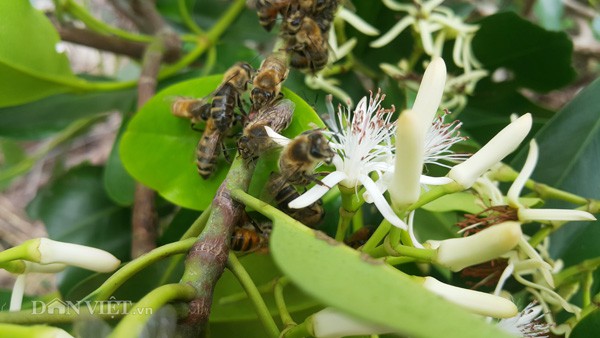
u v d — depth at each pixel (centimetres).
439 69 20
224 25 32
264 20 25
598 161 26
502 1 42
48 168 56
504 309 19
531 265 23
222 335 23
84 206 32
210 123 24
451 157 24
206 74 31
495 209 23
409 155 19
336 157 21
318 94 28
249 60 32
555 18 39
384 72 29
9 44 27
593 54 41
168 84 31
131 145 25
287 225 19
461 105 29
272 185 22
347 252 18
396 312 16
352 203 21
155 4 36
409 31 30
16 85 28
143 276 25
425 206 24
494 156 20
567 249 26
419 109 20
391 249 20
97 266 20
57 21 34
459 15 33
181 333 19
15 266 20
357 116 22
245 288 20
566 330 24
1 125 31
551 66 31
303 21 24
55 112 32
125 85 30
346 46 29
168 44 32
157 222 30
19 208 55
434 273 27
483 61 31
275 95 22
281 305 21
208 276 20
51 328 17
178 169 25
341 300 16
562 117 27
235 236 22
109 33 35
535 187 24
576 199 24
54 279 45
